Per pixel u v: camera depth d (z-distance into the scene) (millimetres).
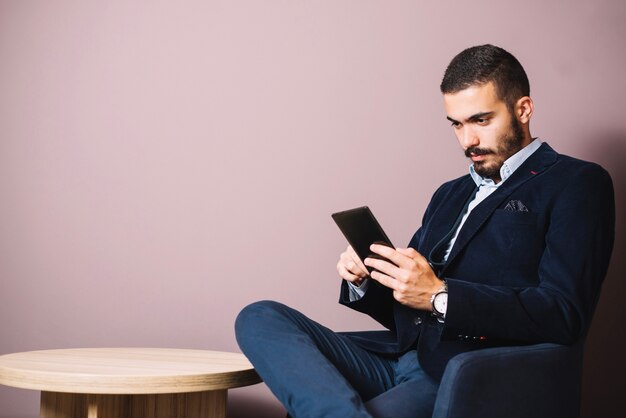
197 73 2365
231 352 2219
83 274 2365
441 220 1735
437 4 2273
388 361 1677
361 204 2273
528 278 1519
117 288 2352
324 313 2271
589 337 2178
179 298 2326
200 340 2312
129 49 2396
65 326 2361
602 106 2199
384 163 2266
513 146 1616
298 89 2318
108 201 2371
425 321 1544
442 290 1404
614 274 2172
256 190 2316
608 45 2209
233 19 2361
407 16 2283
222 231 2322
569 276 1429
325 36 2314
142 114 2379
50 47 2424
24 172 2406
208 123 2350
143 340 2334
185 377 1540
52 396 1687
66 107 2408
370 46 2293
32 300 2375
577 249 1451
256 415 2295
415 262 1415
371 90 2283
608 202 1522
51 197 2393
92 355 1889
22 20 2439
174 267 2334
